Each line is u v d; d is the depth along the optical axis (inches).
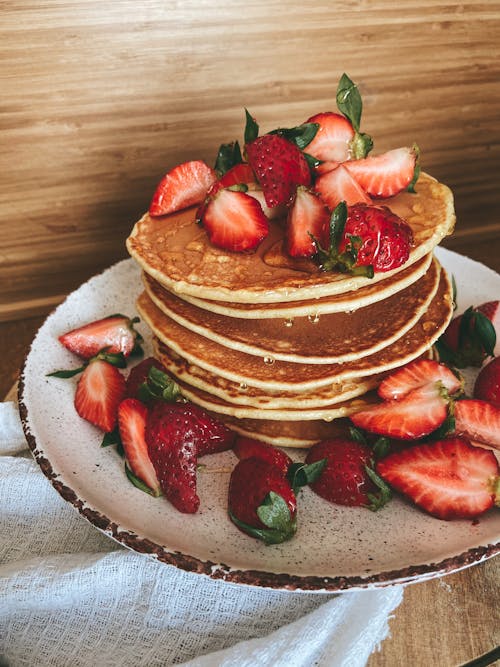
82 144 18.4
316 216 13.5
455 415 13.7
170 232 15.2
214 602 12.9
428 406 13.5
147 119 18.5
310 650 12.1
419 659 12.3
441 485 12.9
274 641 12.1
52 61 17.1
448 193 15.1
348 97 15.1
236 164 15.8
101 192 19.2
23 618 13.2
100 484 13.7
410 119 20.7
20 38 16.7
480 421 13.7
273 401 13.9
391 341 13.7
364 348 13.6
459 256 18.7
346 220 13.1
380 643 12.5
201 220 15.1
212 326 14.1
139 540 12.6
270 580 12.1
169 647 12.7
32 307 20.6
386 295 13.6
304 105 19.4
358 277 13.3
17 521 14.3
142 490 13.6
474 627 12.6
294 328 14.0
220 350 14.4
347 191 14.1
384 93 20.0
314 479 13.3
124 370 16.2
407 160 14.8
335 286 13.2
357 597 12.7
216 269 13.9
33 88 17.4
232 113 19.0
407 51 19.5
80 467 14.0
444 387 13.5
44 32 16.8
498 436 13.7
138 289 17.9
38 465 14.2
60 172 18.6
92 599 13.1
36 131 17.9
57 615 13.2
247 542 12.8
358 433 13.7
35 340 16.5
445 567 12.2
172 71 18.0
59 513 14.3
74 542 14.1
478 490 12.8
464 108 21.0
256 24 17.9
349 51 19.0
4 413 15.6
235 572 12.1
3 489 14.3
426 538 12.7
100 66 17.5
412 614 12.8
